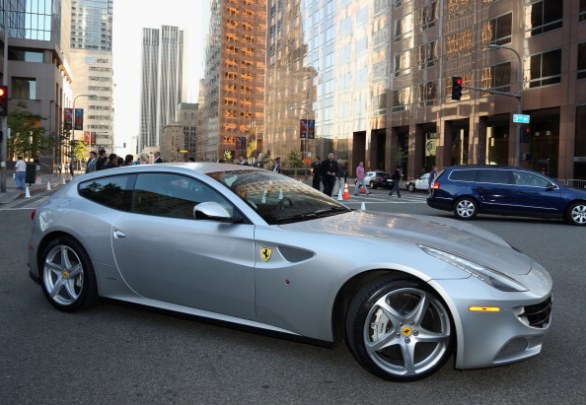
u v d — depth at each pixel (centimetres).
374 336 334
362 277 347
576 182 3144
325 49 7031
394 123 5244
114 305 504
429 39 4659
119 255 442
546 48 3394
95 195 482
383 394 317
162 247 417
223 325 396
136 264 432
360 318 330
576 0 3180
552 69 3353
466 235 396
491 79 3884
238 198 404
